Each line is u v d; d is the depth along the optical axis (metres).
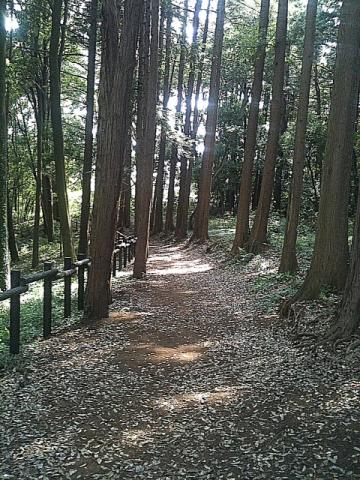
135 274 14.27
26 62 17.59
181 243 27.12
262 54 17.27
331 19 16.70
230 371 6.16
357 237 6.58
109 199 8.68
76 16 16.34
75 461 3.93
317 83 26.67
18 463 3.85
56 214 35.06
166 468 3.85
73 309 9.52
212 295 11.70
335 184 8.27
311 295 8.35
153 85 13.91
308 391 5.32
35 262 20.88
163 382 5.78
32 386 5.48
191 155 22.47
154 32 13.55
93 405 5.05
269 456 3.99
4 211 10.77
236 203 41.75
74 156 21.92
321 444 4.14
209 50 25.50
